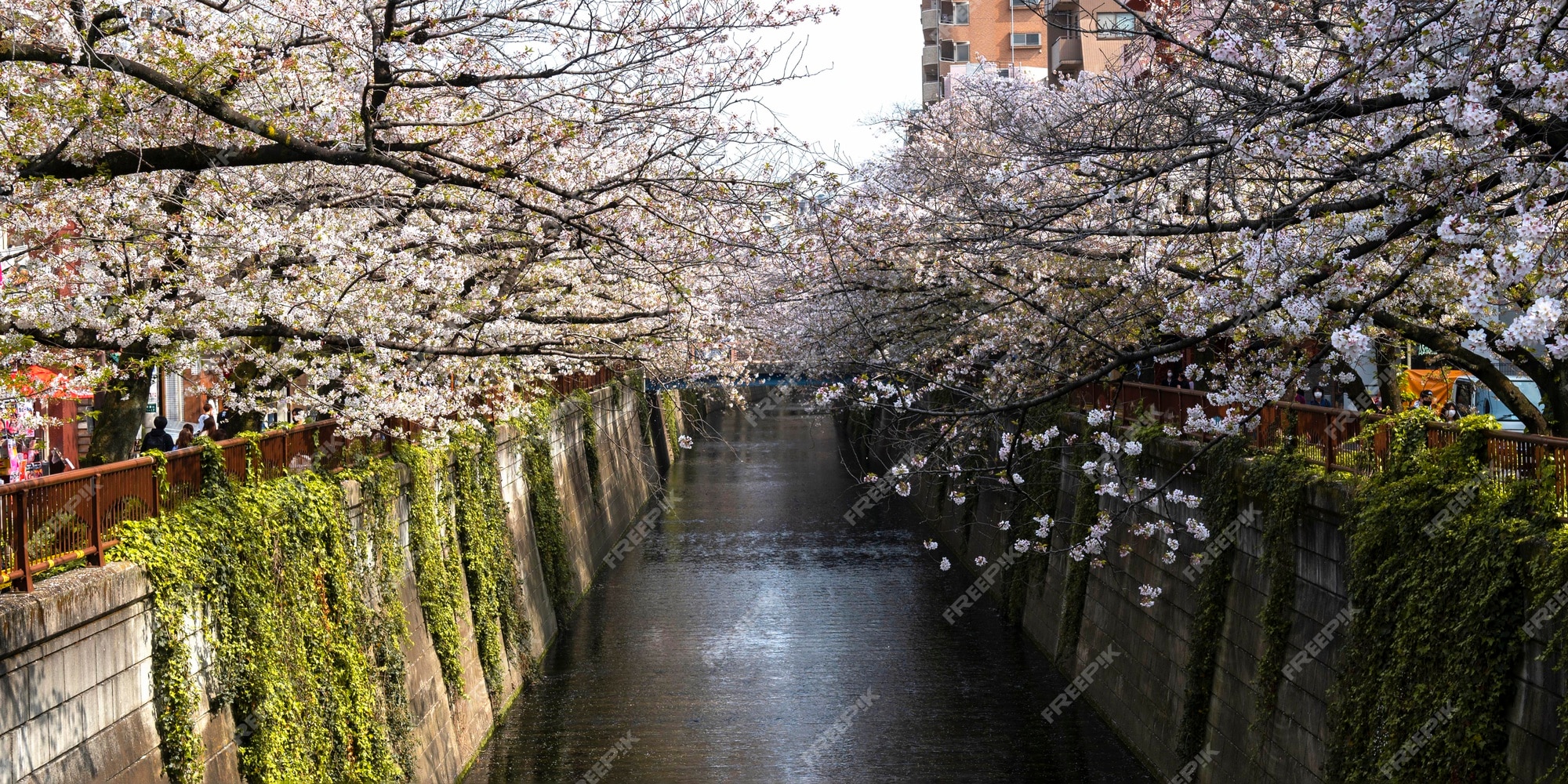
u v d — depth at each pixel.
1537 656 9.03
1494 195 9.43
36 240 11.30
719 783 18.19
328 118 10.67
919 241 16.00
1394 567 10.98
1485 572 9.59
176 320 11.15
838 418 77.94
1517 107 8.45
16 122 10.09
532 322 16.70
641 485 49.47
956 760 18.95
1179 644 17.36
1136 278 12.66
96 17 9.91
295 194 13.12
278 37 10.91
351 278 12.17
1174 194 14.21
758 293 18.67
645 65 11.29
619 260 13.10
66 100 9.84
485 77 10.35
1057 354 15.26
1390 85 8.27
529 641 23.97
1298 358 11.36
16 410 12.77
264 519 12.45
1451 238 7.87
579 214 10.84
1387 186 9.13
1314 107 9.68
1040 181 14.57
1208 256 12.17
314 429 15.08
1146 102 11.48
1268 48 9.47
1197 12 12.48
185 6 10.60
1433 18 8.12
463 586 20.66
